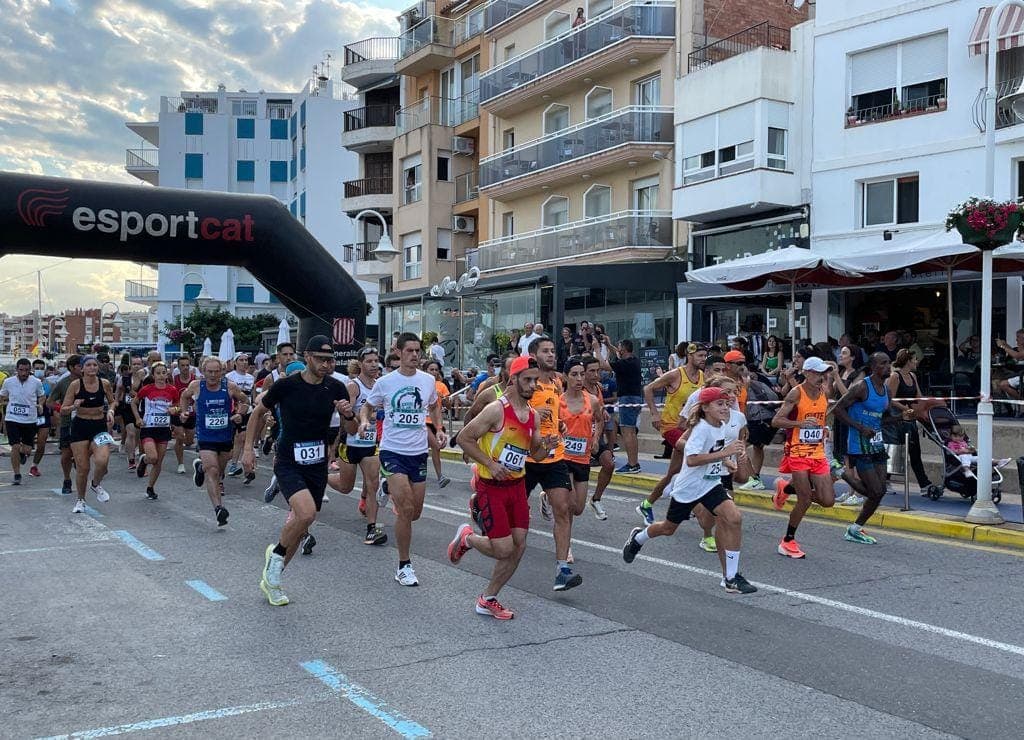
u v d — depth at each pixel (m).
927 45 20.34
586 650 5.76
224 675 5.25
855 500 11.21
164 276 71.25
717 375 7.46
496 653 5.69
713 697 4.93
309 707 4.76
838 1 21.94
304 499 6.84
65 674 5.27
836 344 18.91
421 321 31.83
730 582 7.28
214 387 10.27
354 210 43.03
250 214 16.67
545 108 32.09
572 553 8.79
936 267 15.91
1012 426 12.86
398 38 41.25
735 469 7.35
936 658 5.65
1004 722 4.61
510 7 34.06
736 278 16.41
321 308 17.59
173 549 9.02
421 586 7.47
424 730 4.45
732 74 23.62
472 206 36.78
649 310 26.56
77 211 15.34
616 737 4.38
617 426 15.12
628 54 27.22
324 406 7.08
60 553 8.80
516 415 6.31
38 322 112.19
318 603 6.91
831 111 22.11
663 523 7.57
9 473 16.14
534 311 26.50
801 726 4.54
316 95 68.00
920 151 20.30
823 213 22.30
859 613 6.69
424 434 7.71
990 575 7.97
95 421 11.63
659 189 27.09
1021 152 18.50
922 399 11.19
